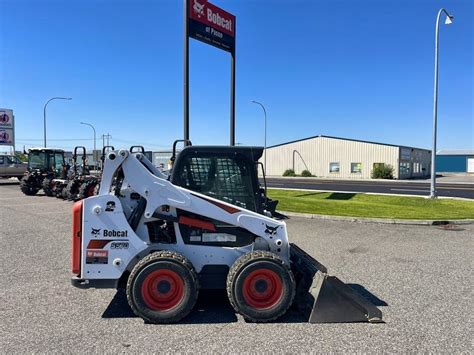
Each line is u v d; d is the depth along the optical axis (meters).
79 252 5.09
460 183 40.81
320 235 10.64
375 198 20.53
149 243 5.22
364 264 7.72
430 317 5.12
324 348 4.26
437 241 10.00
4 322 4.88
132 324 4.85
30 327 4.74
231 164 5.54
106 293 5.95
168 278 4.88
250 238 5.43
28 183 22.84
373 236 10.57
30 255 8.24
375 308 4.96
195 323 4.89
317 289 5.02
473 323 4.95
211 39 14.41
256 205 5.55
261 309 4.90
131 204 5.47
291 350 4.21
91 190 17.06
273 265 4.93
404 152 57.34
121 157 5.12
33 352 4.12
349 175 59.28
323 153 61.47
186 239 5.35
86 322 4.90
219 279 5.34
